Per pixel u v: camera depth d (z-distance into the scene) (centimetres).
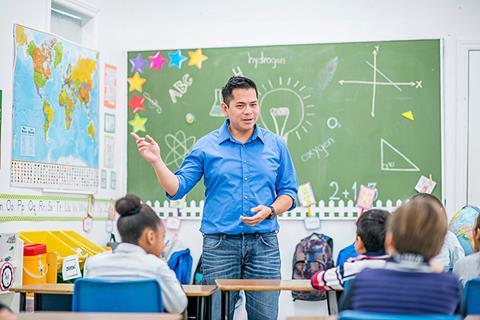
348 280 284
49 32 504
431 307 212
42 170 492
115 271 286
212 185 378
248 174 376
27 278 426
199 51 594
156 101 598
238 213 372
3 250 405
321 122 576
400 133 568
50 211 502
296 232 575
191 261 580
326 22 582
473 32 566
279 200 378
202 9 598
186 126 594
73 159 530
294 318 234
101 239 571
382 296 215
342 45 576
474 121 566
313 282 301
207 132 591
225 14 595
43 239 482
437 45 566
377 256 284
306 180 575
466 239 481
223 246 371
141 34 605
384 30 575
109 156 585
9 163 458
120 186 600
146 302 274
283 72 582
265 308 374
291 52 582
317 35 582
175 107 596
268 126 582
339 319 197
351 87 574
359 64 574
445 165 563
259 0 591
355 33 577
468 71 567
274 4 589
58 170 511
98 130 567
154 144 360
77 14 562
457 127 564
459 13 568
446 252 375
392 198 565
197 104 593
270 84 583
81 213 541
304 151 577
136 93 602
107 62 589
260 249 372
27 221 475
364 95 573
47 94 499
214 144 382
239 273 375
